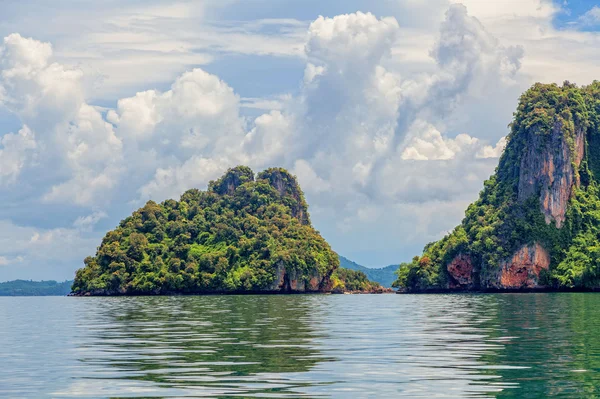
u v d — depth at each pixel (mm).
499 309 108312
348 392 32969
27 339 60719
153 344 54688
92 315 104875
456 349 48844
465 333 61906
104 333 66750
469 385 34500
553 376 36875
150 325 78125
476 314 94188
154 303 163750
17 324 82438
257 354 47000
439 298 182500
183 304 153375
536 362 41875
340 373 38375
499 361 42469
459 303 139750
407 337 58688
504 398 31297
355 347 50906
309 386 34531
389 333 63156
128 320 89250
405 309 115250
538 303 132125
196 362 43188
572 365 40594
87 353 48844
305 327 72250
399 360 43344
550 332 61531
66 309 133000
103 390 34031
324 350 49062
